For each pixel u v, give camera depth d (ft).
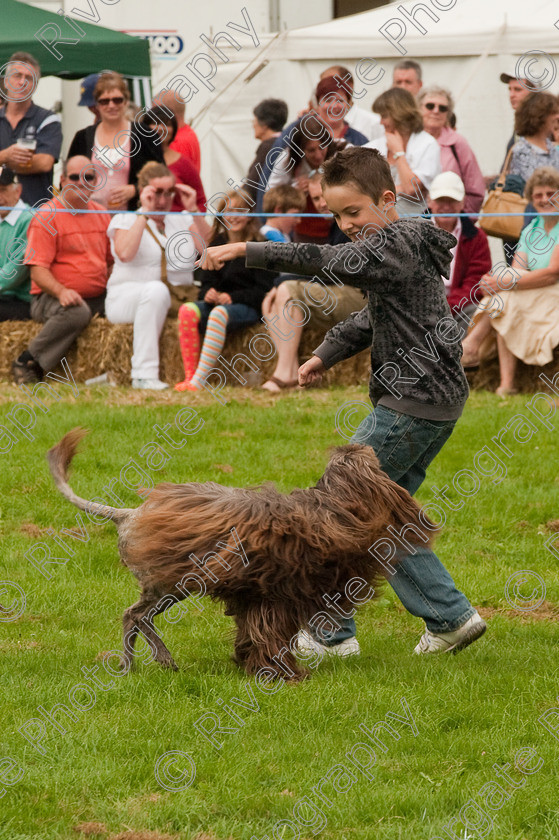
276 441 41.19
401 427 23.71
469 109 58.29
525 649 25.22
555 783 18.72
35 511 34.83
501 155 58.44
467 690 22.47
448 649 24.88
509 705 21.70
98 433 41.75
